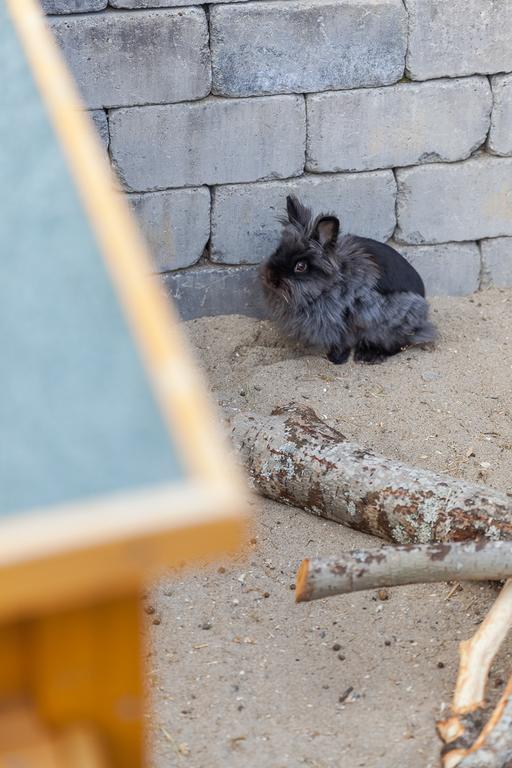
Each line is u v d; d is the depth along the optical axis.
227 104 6.25
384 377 6.02
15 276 1.33
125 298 1.26
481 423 5.49
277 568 4.37
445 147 6.62
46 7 5.86
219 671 3.71
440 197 6.75
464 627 3.93
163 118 6.22
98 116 6.15
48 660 1.25
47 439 1.11
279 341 6.59
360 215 6.71
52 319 1.25
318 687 3.63
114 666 1.27
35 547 1.00
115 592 1.19
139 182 6.36
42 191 1.46
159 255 6.55
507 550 3.52
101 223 1.38
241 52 6.14
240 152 6.39
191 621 4.00
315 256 6.02
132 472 1.07
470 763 2.96
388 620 4.00
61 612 1.22
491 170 6.73
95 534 1.02
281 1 6.12
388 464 4.49
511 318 6.72
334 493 4.52
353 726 3.41
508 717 3.05
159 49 6.04
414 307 6.24
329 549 4.50
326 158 6.52
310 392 5.82
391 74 6.36
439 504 4.20
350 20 6.18
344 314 6.17
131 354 1.19
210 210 6.52
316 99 6.34
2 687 1.27
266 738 3.36
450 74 6.43
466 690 3.32
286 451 4.70
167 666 3.73
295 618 4.03
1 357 1.21
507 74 6.51
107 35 5.95
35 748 1.26
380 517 4.36
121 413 1.12
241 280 6.73
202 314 6.79
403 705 3.51
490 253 6.97
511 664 3.62
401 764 3.21
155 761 3.25
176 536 1.03
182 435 1.09
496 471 5.03
